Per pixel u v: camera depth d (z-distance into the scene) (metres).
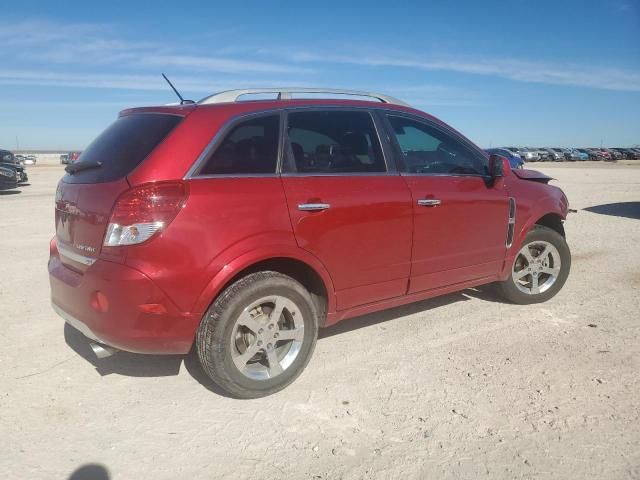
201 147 3.27
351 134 3.95
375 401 3.45
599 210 12.18
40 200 16.48
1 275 6.58
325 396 3.52
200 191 3.18
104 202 3.17
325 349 4.27
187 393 3.59
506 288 5.09
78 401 3.50
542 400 3.40
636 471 2.71
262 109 3.59
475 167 4.70
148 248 3.04
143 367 3.99
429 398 3.47
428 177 4.25
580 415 3.22
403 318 4.93
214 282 3.19
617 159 65.25
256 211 3.34
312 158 3.71
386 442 3.01
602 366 3.86
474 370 3.85
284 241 3.44
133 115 3.72
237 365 3.36
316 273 3.67
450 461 2.83
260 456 2.90
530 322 4.76
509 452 2.89
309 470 2.78
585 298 5.39
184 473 2.77
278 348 3.64
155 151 3.18
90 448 2.99
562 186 20.48
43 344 4.41
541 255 5.19
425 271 4.25
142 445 3.01
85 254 3.33
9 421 3.26
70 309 3.41
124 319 3.07
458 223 4.39
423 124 4.44
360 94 4.25
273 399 3.50
